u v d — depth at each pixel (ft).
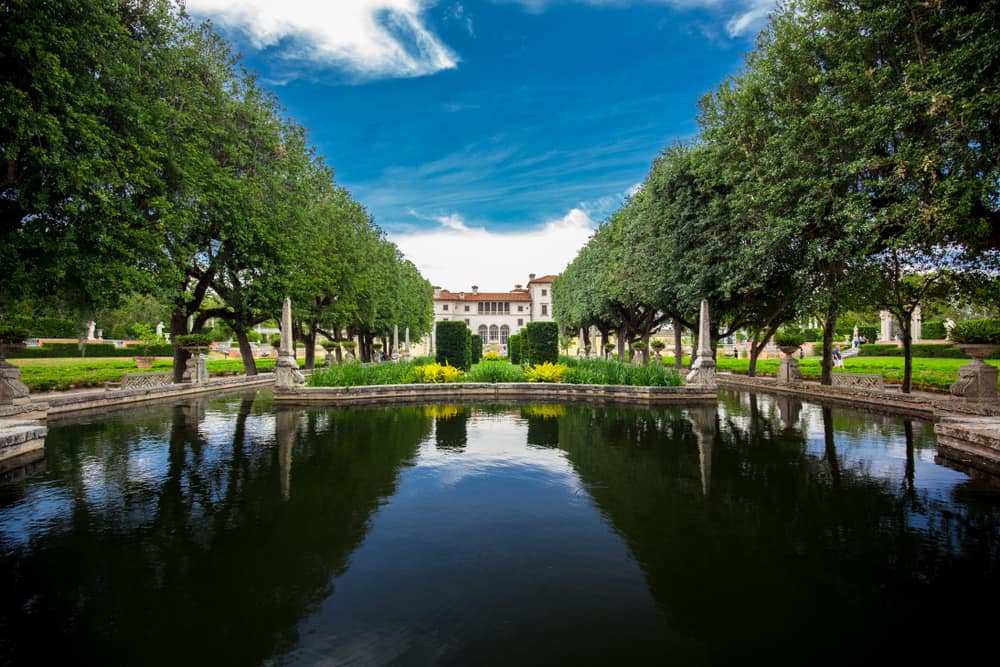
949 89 21.81
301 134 61.26
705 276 45.65
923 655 7.25
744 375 65.82
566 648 7.41
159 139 33.68
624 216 75.36
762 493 15.29
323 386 42.63
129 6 34.76
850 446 22.58
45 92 25.88
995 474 17.57
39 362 77.87
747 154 38.04
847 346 125.08
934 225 23.94
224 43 49.55
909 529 12.28
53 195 29.55
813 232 33.50
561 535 11.94
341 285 73.56
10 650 7.50
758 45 39.55
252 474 17.72
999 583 9.45
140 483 16.57
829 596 9.01
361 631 7.90
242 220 46.70
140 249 34.55
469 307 247.50
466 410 36.40
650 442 23.66
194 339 50.06
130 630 8.02
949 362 74.08
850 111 27.43
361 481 16.76
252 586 9.45
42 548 11.26
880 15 25.44
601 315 97.35
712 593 9.12
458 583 9.53
